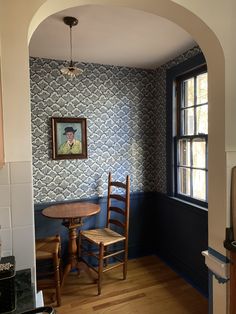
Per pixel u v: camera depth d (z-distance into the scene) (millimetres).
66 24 1934
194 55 2471
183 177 2840
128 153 3146
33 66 2719
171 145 2895
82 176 2947
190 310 2186
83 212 2441
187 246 2676
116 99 3062
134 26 2010
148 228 3277
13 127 1147
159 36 2213
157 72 3141
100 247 2453
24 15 1141
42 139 2781
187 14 1424
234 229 1481
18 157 1162
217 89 1527
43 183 2801
